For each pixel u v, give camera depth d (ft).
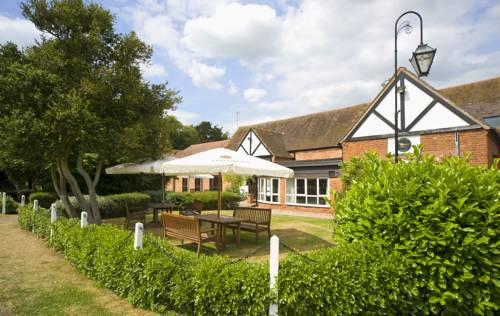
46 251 24.57
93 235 19.19
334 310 12.14
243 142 81.46
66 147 32.63
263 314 12.17
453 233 12.25
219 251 26.02
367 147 50.90
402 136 47.06
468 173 13.11
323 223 45.16
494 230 11.91
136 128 33.53
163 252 15.07
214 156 27.53
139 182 67.87
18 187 62.44
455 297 12.07
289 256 13.71
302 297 12.17
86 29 33.60
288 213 61.77
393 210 13.93
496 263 12.00
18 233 32.30
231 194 69.92
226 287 12.60
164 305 13.92
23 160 30.17
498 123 48.11
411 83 46.88
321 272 12.46
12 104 27.68
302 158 74.13
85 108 28.12
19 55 31.09
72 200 45.62
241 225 32.89
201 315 12.85
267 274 12.60
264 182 74.54
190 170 25.05
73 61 30.60
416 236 12.80
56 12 30.96
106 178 62.69
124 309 14.12
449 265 12.32
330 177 60.03
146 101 36.17
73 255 19.95
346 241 15.60
